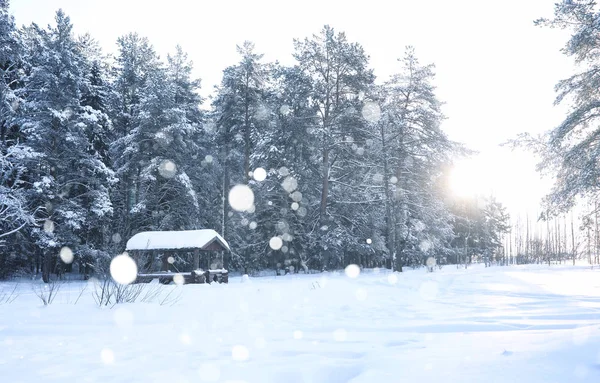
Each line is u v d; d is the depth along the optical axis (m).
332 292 14.49
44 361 4.69
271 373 3.88
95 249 29.30
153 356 4.88
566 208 23.59
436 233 35.69
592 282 19.16
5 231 26.28
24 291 16.58
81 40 40.25
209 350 5.22
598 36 22.33
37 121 26.19
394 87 34.66
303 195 36.06
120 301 10.78
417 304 11.41
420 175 34.16
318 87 34.06
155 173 31.42
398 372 3.54
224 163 38.56
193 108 39.44
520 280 20.27
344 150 34.50
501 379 3.07
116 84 37.88
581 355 3.62
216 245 26.16
